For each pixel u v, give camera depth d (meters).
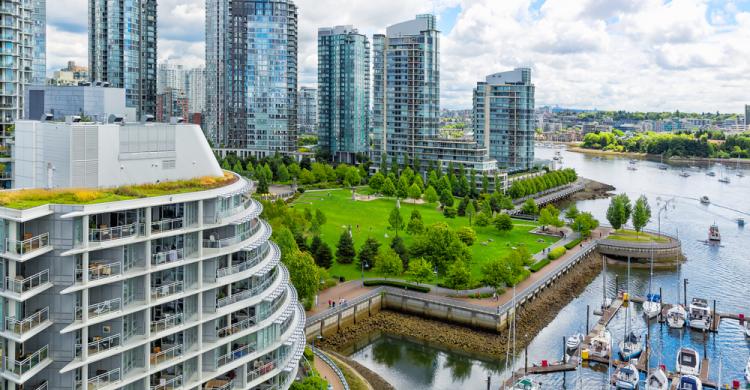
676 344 166.88
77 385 75.31
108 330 78.06
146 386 81.19
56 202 75.12
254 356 95.00
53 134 83.50
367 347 164.25
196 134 94.75
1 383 70.69
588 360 153.38
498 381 143.75
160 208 83.81
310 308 167.00
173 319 84.00
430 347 164.00
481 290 191.12
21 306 71.94
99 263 76.69
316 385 108.38
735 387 141.12
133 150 87.62
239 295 92.56
